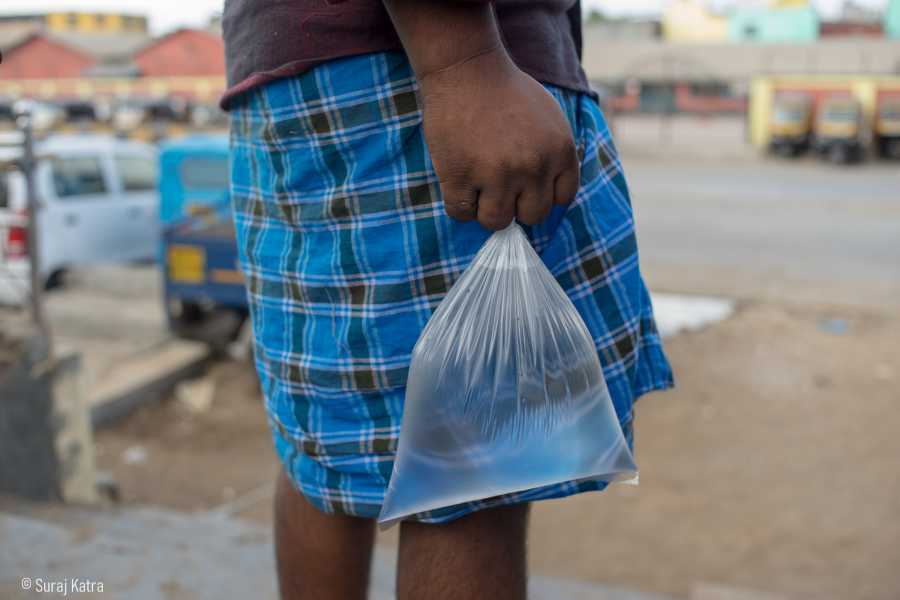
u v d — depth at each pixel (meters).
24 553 2.18
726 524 4.44
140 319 7.28
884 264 10.80
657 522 4.47
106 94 41.66
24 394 3.21
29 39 44.97
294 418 1.04
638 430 5.75
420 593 0.99
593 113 1.06
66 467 3.40
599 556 4.11
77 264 8.48
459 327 0.92
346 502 1.02
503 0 0.95
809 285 9.64
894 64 43.56
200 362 6.56
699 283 9.74
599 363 0.95
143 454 5.36
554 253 0.97
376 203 0.95
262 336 1.08
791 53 43.72
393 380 0.96
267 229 1.06
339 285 0.98
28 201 3.47
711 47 44.47
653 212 15.50
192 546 2.30
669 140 34.53
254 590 2.07
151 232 9.24
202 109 30.67
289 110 0.98
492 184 0.84
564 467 0.92
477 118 0.84
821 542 4.22
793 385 6.55
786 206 16.28
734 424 5.82
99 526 2.45
